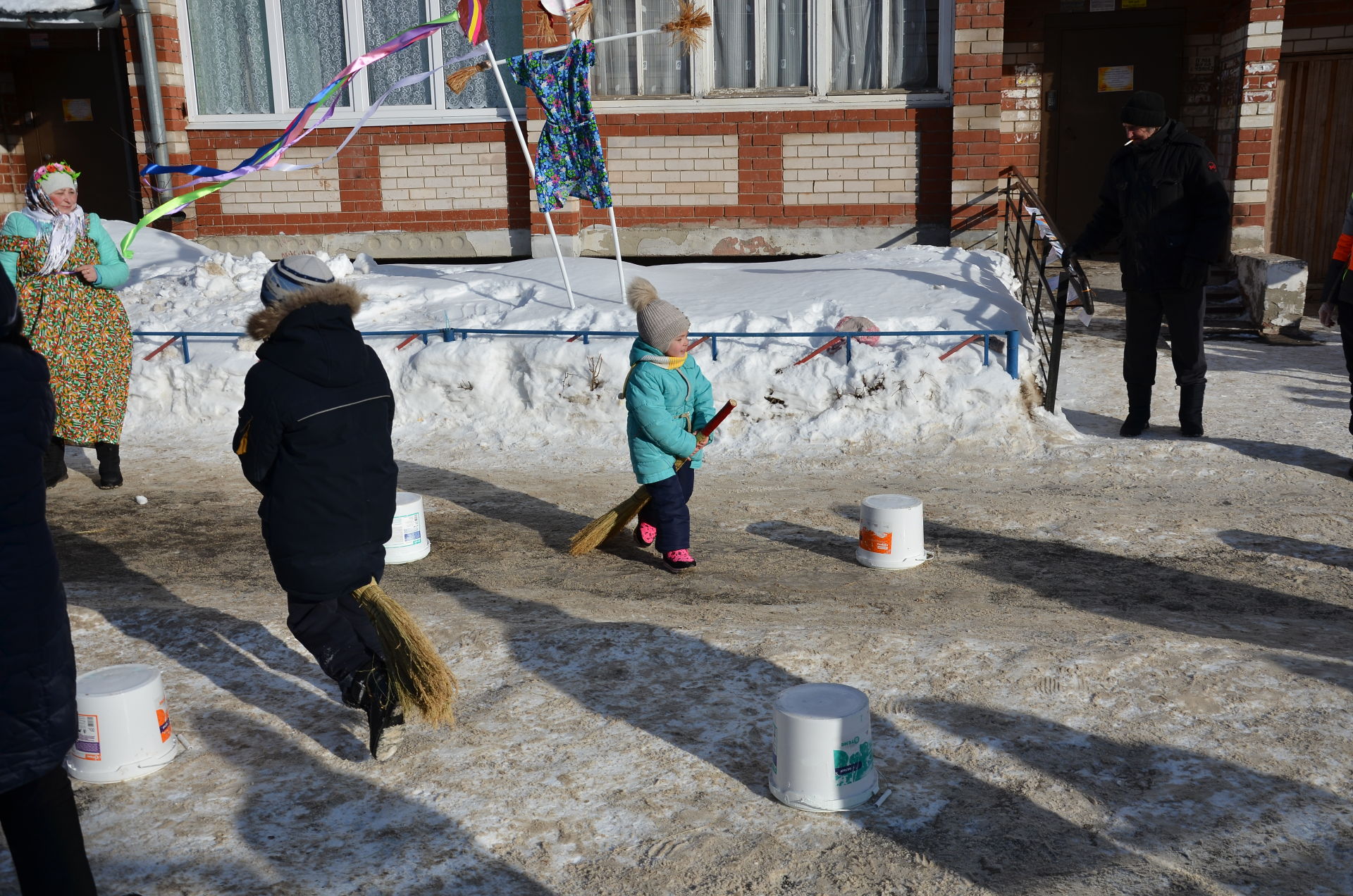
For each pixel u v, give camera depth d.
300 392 2.95
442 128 11.02
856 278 8.52
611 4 10.69
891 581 4.66
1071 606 4.29
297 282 3.17
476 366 7.42
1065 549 4.98
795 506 5.78
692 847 2.69
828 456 6.66
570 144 7.58
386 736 3.11
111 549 5.35
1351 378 6.09
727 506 5.84
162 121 11.20
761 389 6.98
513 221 11.09
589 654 3.82
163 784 3.09
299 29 11.23
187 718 3.49
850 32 10.50
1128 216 6.54
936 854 2.62
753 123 10.62
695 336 7.32
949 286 8.15
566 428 7.26
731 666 3.68
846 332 7.00
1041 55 11.92
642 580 4.77
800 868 2.60
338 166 11.27
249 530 5.64
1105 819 2.75
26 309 5.99
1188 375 6.68
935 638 3.84
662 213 10.92
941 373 6.83
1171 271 6.48
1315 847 2.60
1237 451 6.49
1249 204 10.40
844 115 10.49
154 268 9.83
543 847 2.72
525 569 4.95
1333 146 11.48
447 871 2.63
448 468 6.75
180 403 7.80
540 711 3.44
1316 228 11.77
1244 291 10.20
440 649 3.92
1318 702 3.27
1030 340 7.65
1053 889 2.48
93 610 4.38
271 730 3.40
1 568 2.01
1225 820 2.72
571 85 7.39
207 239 11.58
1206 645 3.69
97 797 3.03
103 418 6.26
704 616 4.24
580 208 10.96
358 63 7.05
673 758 3.12
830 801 2.82
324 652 3.16
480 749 3.22
